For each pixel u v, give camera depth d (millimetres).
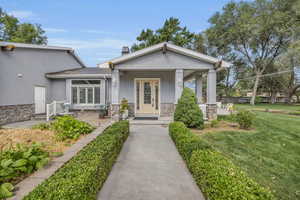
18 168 2389
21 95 9242
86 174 2055
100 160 2580
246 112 6957
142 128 7172
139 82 10102
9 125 7934
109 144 3387
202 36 25781
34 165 2602
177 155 4164
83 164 2355
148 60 8281
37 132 4480
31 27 20766
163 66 8250
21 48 9273
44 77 11055
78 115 10727
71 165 2326
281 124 8102
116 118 8352
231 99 29453
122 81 10055
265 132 6340
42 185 1812
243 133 6121
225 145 4957
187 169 3396
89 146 3236
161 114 9953
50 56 11578
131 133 6336
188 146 3486
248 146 4914
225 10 23375
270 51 23078
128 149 4598
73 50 13242
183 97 6750
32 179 2227
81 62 15219
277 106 20953
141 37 22875
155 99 10094
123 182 2885
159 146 4844
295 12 17141
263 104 25281
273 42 22312
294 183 3152
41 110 10750
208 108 8242
